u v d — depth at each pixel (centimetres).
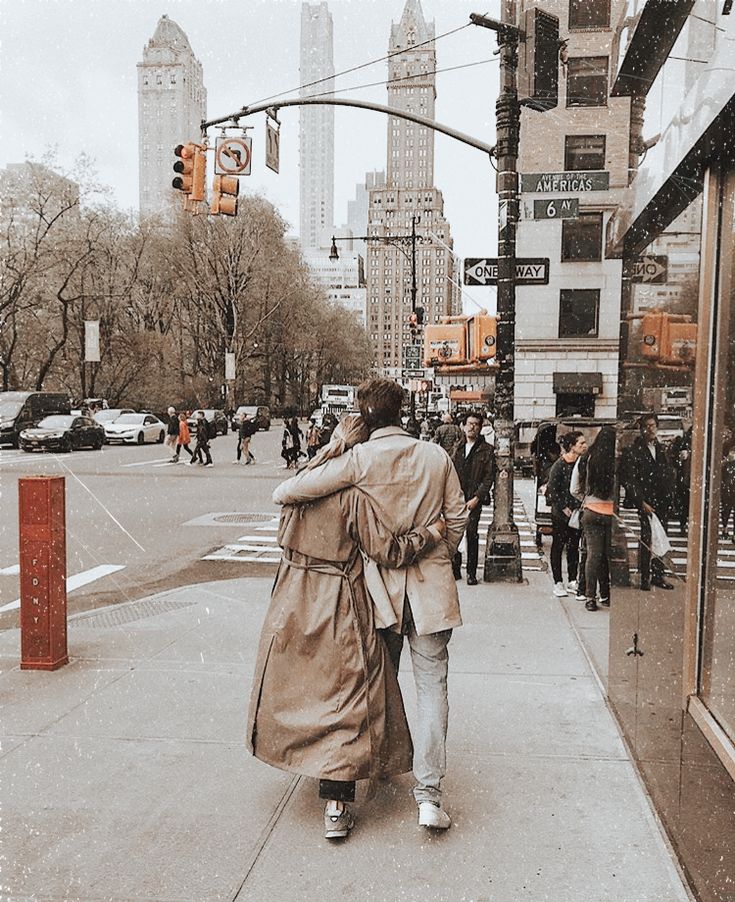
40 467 2430
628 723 432
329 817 331
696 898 292
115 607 757
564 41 879
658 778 358
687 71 330
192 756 412
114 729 447
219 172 1390
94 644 620
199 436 2661
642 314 408
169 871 310
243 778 388
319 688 332
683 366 333
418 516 332
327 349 9175
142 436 3831
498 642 632
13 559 1021
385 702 341
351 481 327
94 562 1045
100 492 1833
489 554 894
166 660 577
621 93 491
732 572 286
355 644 333
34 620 550
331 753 327
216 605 766
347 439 338
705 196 312
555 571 811
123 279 5503
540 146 2852
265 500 1723
